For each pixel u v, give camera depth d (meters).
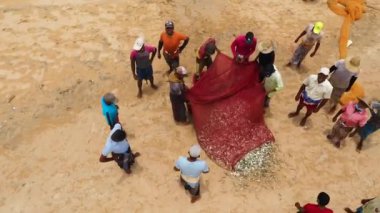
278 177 8.82
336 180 8.88
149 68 9.79
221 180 8.69
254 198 8.45
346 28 12.76
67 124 9.77
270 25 12.91
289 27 12.88
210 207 8.27
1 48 11.62
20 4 13.17
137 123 9.80
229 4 13.63
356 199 8.58
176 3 13.51
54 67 11.18
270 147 9.20
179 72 8.56
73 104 10.26
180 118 9.64
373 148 9.58
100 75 11.02
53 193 8.41
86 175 8.73
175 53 10.30
